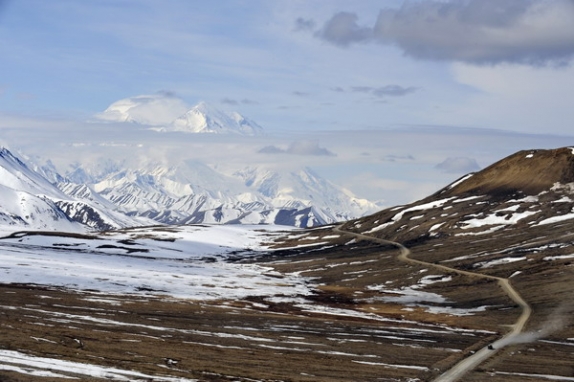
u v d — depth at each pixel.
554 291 116.31
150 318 83.06
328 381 53.22
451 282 142.62
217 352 62.00
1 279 120.75
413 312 113.75
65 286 119.88
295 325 88.00
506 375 59.53
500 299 117.69
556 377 59.28
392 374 57.66
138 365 53.34
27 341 58.25
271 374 54.22
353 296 134.25
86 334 65.00
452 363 63.69
